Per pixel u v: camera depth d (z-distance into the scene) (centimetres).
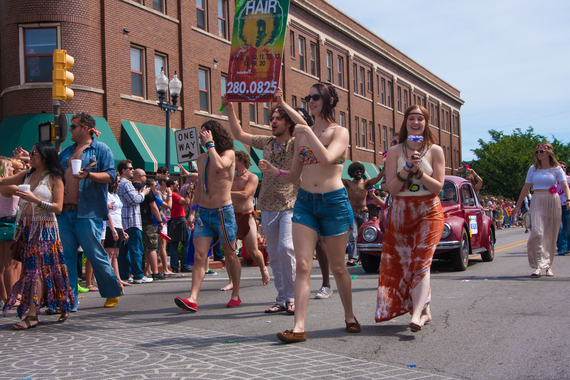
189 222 733
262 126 2647
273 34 542
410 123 436
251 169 2434
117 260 873
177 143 1167
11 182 545
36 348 405
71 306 530
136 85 1981
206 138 562
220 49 2391
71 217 578
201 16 2322
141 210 981
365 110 3856
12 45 1733
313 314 525
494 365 334
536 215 762
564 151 5844
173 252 1144
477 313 502
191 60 2211
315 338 418
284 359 355
